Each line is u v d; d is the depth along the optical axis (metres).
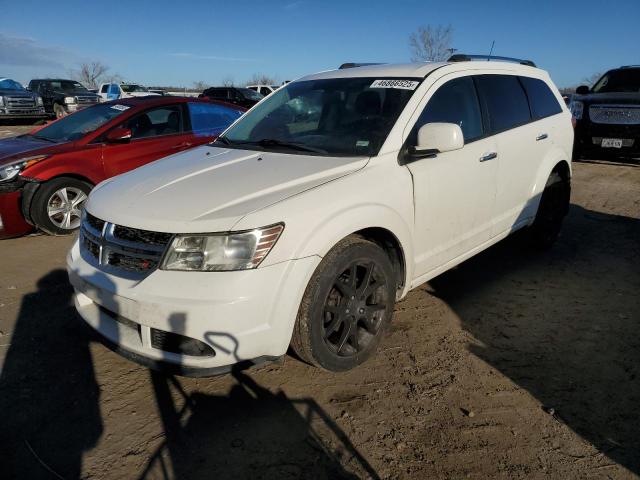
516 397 2.71
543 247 4.93
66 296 3.92
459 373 2.92
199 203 2.50
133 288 2.36
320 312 2.58
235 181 2.72
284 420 2.52
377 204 2.77
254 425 2.48
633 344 3.25
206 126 6.52
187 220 2.36
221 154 3.31
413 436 2.41
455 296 3.96
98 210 2.71
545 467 2.23
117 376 2.88
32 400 2.67
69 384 2.81
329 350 2.70
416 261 3.17
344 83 3.65
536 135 4.21
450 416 2.55
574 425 2.50
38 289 4.04
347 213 2.60
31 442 2.36
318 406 2.62
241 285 2.28
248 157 3.16
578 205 6.89
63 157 5.32
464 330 3.42
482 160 3.56
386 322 3.00
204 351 2.36
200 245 2.32
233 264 2.30
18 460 2.25
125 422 2.50
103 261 2.57
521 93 4.25
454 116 3.48
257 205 2.43
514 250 5.05
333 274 2.58
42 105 19.97
